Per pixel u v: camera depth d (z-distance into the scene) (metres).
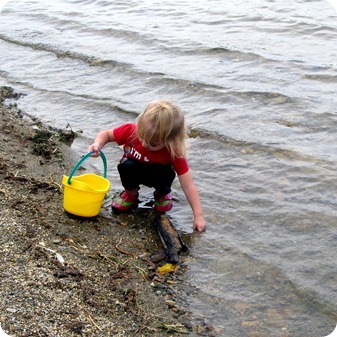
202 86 4.15
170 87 4.20
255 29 5.50
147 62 4.68
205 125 3.56
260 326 2.15
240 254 2.51
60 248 2.40
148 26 5.67
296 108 3.79
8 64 4.86
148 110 2.54
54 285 2.16
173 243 2.51
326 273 2.39
